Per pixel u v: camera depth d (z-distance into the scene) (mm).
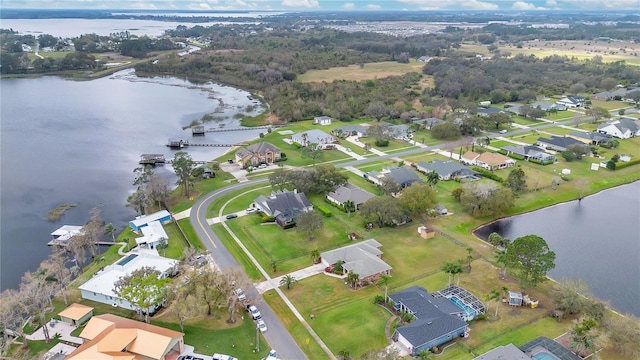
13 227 118188
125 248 106312
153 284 78125
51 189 144250
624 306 89125
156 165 168625
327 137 184875
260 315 81500
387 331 78188
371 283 92312
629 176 156125
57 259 95000
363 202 126000
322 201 133375
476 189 124938
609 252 109438
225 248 105500
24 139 197250
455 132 195375
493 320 81125
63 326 78625
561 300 81250
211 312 82312
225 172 156000
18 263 101438
